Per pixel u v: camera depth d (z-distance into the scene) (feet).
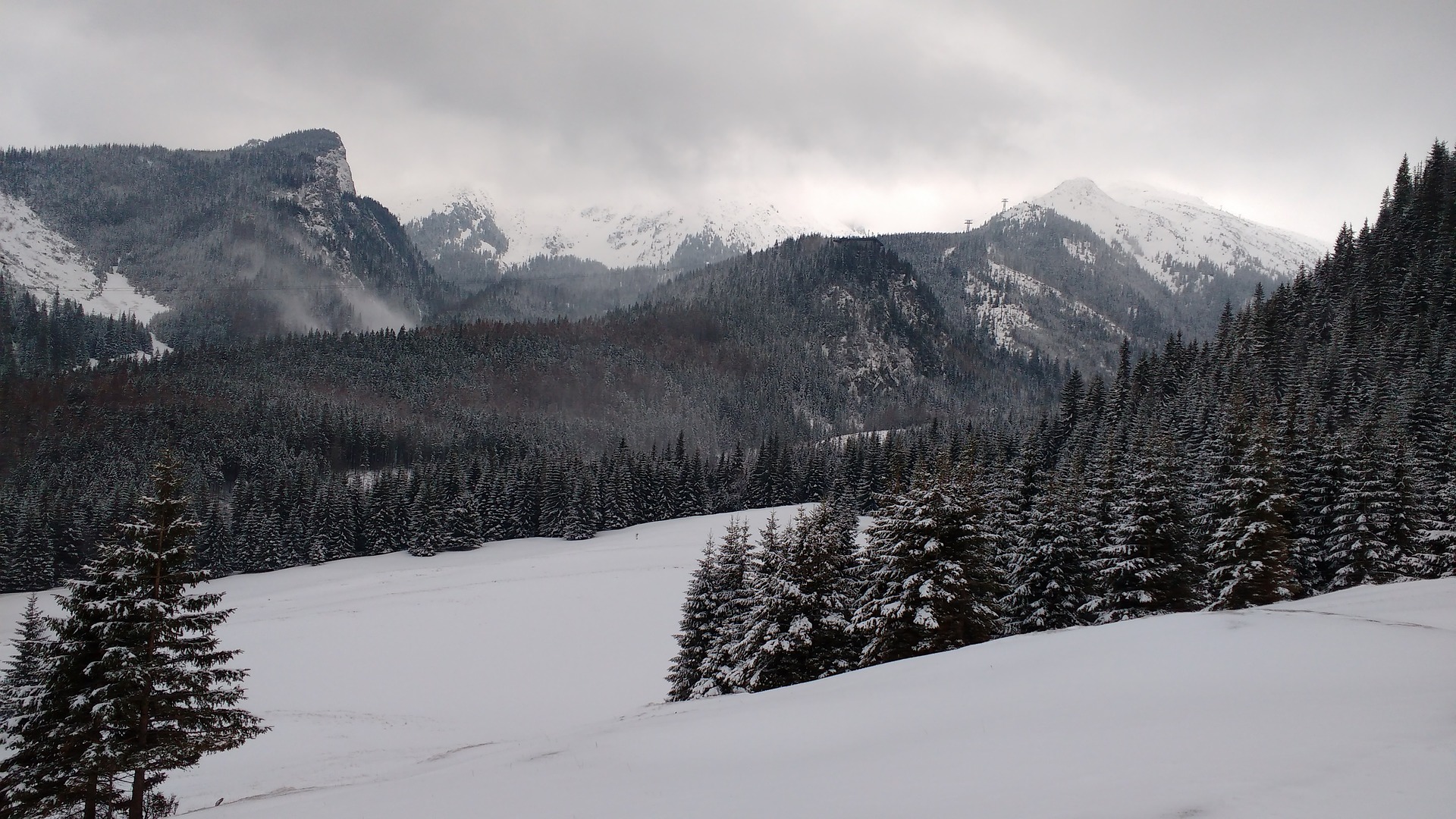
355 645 160.35
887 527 105.60
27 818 58.80
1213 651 58.65
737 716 61.31
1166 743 34.42
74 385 519.19
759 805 33.73
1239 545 116.06
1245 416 153.17
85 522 330.13
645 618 178.19
